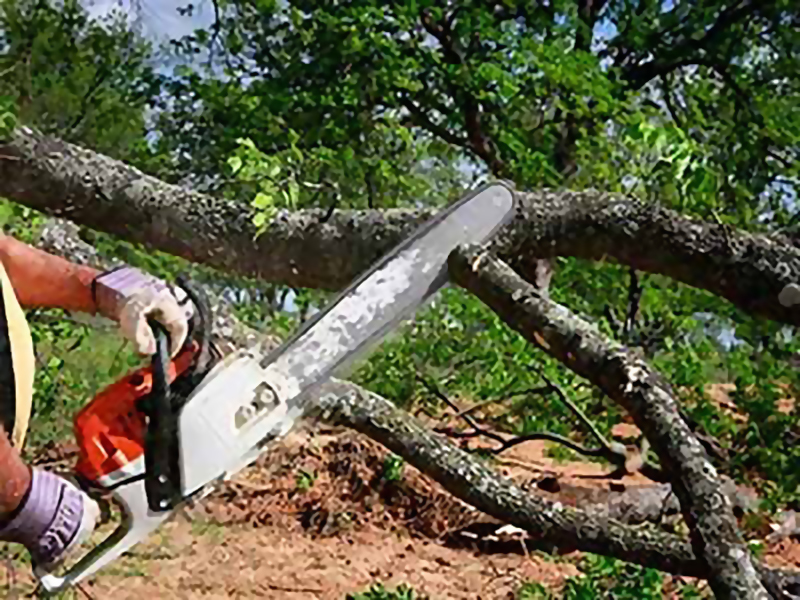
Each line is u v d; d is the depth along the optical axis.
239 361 1.73
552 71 8.58
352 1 10.06
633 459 8.20
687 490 2.37
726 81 10.61
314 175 5.47
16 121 2.84
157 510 1.62
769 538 8.85
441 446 3.33
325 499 10.55
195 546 9.30
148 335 1.55
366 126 10.32
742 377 6.80
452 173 10.69
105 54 10.28
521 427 9.67
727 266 2.66
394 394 8.40
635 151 3.49
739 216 6.82
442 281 2.39
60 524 1.36
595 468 12.16
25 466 1.36
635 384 2.49
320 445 11.38
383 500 10.79
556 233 2.68
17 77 8.96
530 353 8.13
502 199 2.45
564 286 7.82
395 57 9.84
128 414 1.65
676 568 3.30
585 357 2.49
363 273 2.28
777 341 6.38
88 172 2.81
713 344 8.08
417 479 10.93
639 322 8.27
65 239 2.98
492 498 3.33
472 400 9.27
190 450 1.64
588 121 8.73
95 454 1.62
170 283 1.69
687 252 2.65
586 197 2.71
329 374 2.11
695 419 7.06
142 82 10.64
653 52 11.02
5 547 5.97
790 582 3.28
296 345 2.08
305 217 2.80
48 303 1.54
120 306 1.55
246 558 9.27
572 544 3.34
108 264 2.95
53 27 9.50
